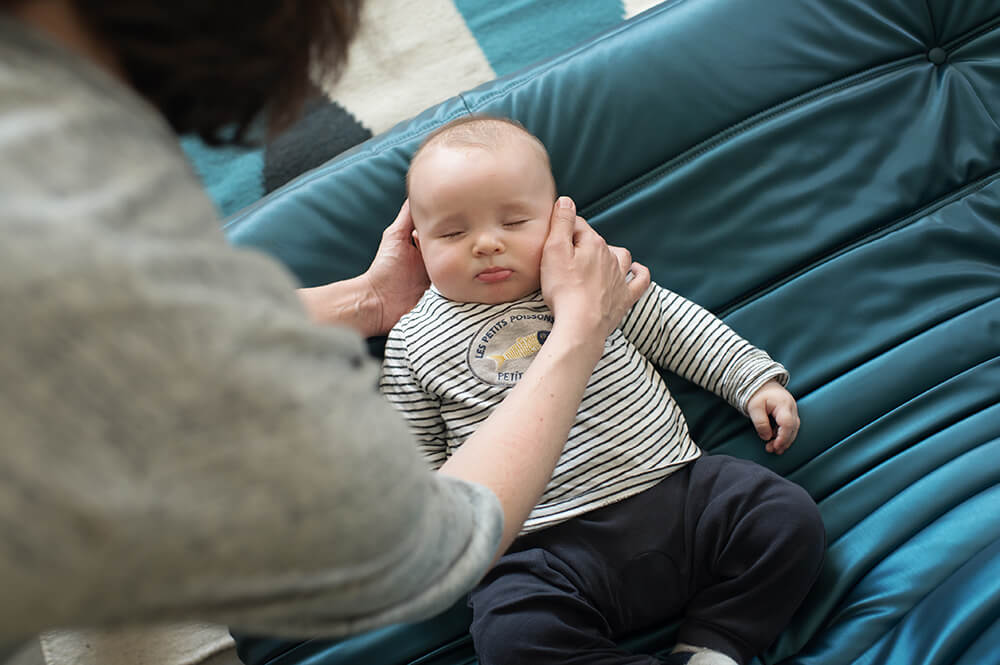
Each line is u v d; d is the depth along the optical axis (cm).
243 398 34
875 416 118
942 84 135
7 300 29
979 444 111
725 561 103
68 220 31
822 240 128
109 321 31
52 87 34
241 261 37
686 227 129
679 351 119
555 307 97
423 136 134
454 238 114
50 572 31
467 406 113
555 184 130
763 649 101
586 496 106
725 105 132
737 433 121
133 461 32
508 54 186
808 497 102
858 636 97
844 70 134
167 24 38
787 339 124
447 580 48
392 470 41
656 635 107
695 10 136
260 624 40
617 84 132
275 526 36
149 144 37
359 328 124
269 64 43
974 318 122
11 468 30
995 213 128
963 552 98
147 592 35
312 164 178
